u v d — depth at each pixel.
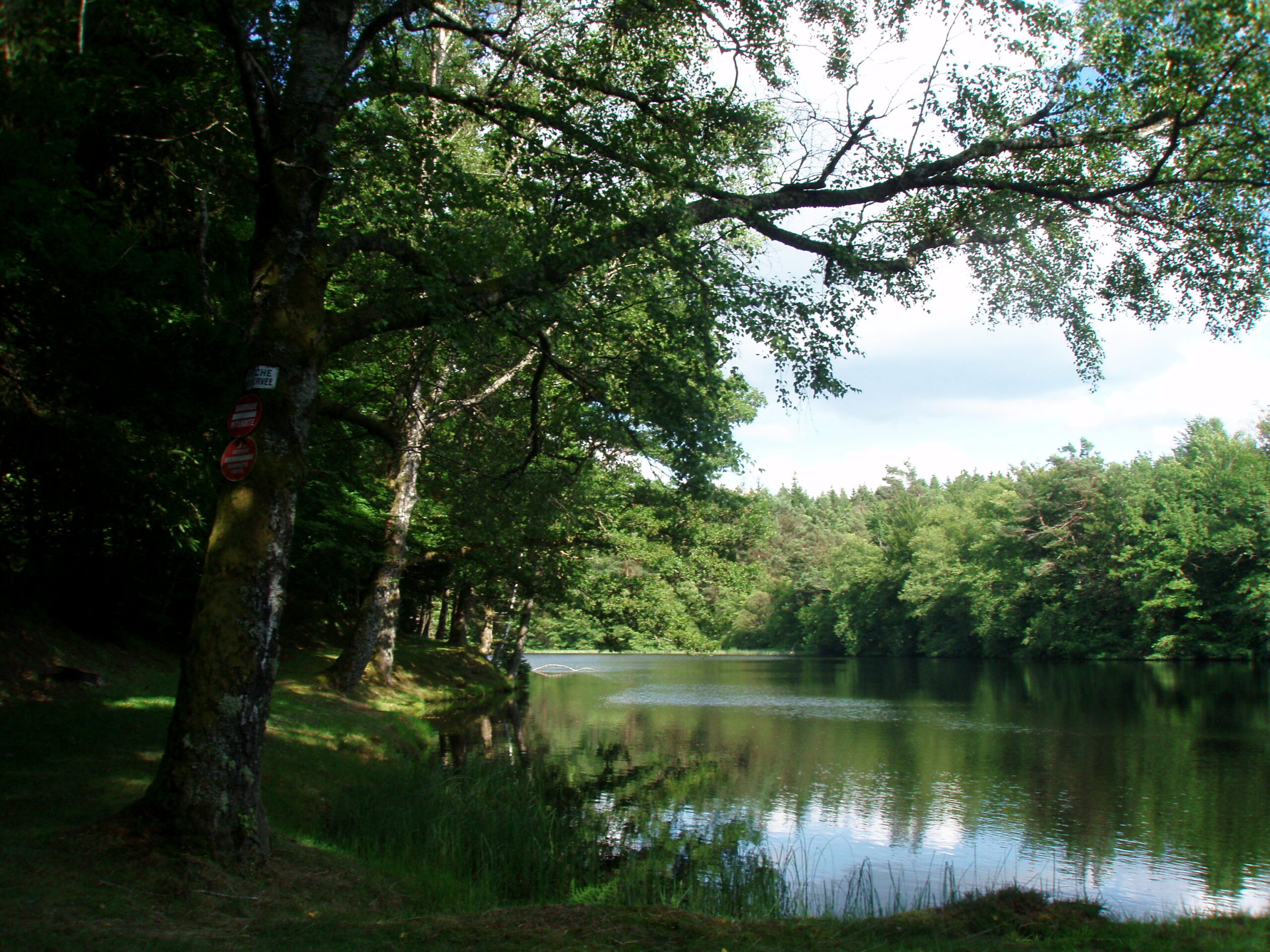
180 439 10.50
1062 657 58.34
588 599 29.80
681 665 65.44
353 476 19.47
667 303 9.78
